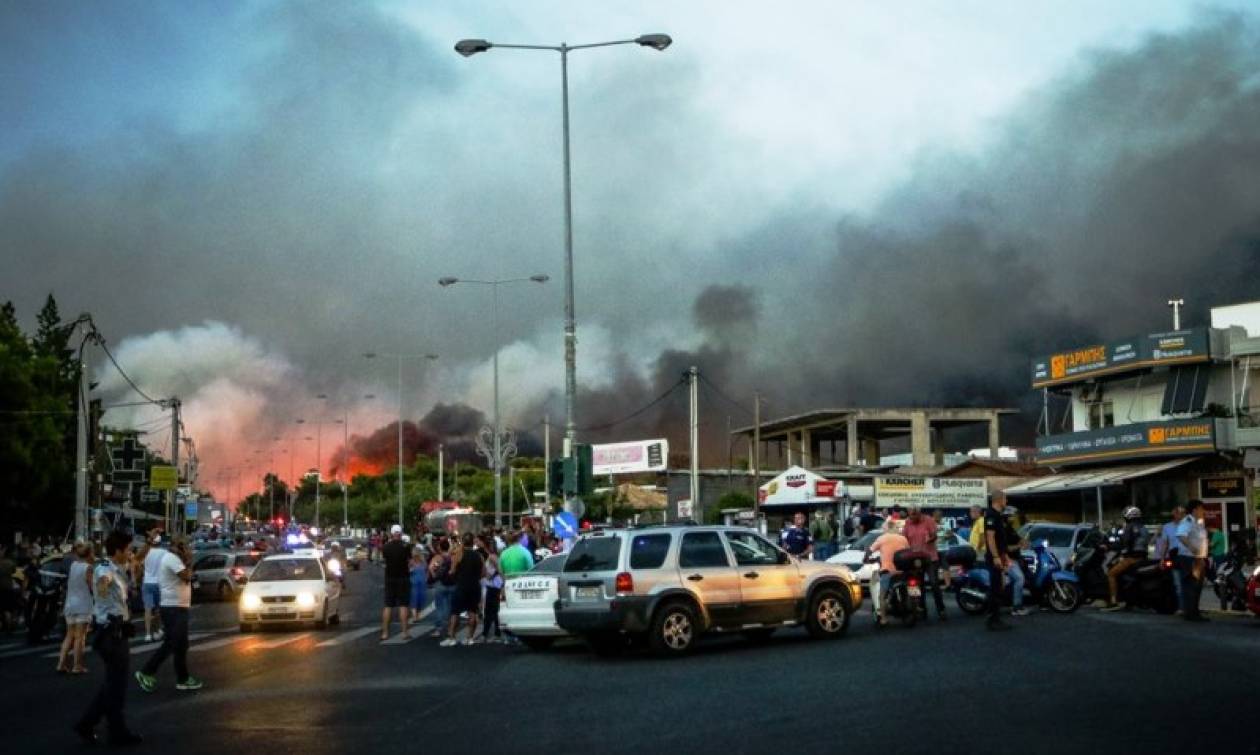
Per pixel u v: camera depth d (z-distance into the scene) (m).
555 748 10.39
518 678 16.03
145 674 15.63
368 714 12.94
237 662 19.58
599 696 13.79
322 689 15.32
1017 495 52.44
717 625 18.34
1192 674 13.20
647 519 94.69
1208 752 9.10
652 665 16.89
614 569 18.03
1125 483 47.72
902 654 16.38
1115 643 16.41
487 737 11.14
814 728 10.79
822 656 16.77
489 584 22.83
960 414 77.75
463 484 140.00
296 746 10.98
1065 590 22.38
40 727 12.83
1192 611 19.97
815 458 87.38
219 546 64.31
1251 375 45.91
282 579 27.47
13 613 28.94
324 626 27.33
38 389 49.78
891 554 21.00
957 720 10.81
